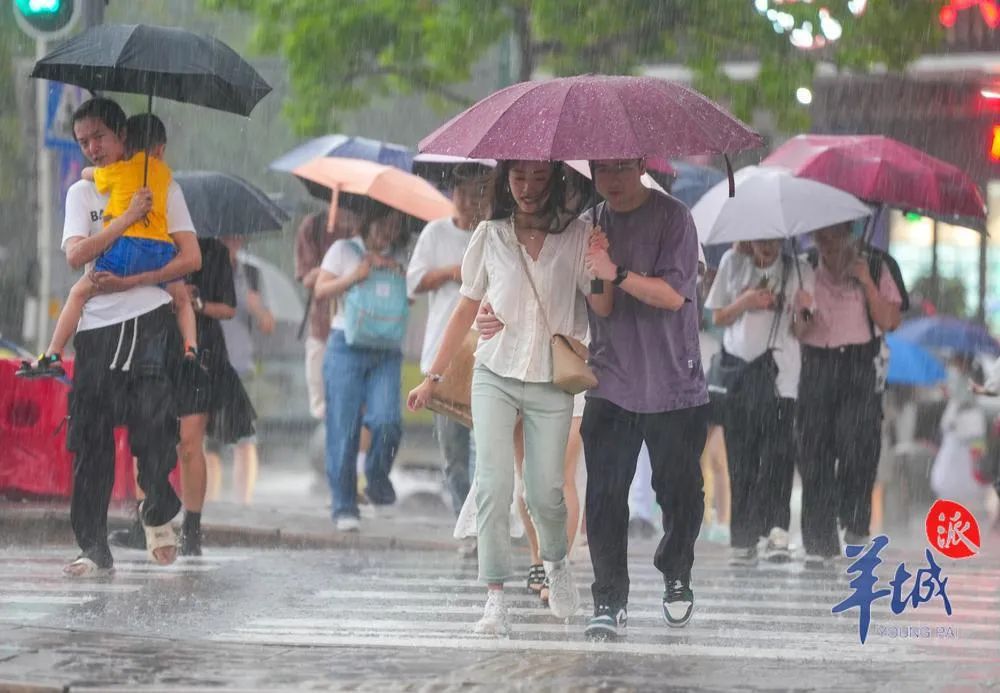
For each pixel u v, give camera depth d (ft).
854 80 217.56
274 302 205.46
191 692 65.77
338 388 127.03
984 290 241.55
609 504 80.69
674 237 79.00
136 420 97.04
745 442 117.80
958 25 210.38
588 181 86.12
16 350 136.46
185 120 260.83
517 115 74.69
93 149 96.37
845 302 116.16
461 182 116.47
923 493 185.57
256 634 80.64
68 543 118.73
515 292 79.25
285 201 186.19
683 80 193.57
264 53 194.49
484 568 80.43
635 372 79.92
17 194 249.75
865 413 116.37
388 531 126.41
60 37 131.75
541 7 175.52
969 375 185.78
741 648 78.48
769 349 117.08
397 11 184.65
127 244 96.22
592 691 66.95
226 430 112.27
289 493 185.26
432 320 118.21
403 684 67.67
